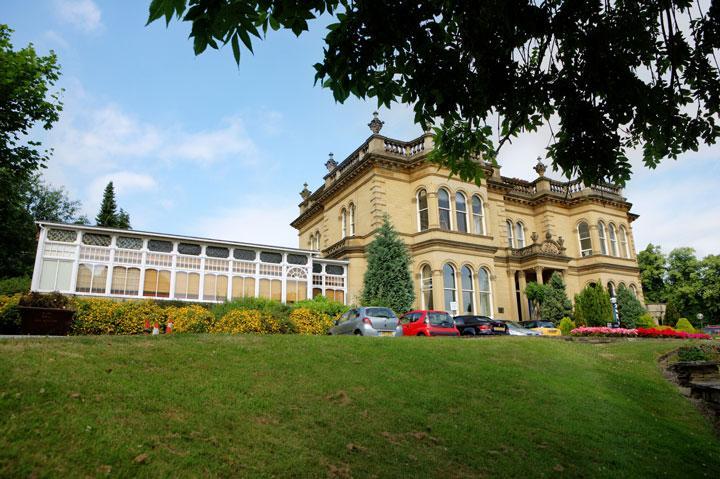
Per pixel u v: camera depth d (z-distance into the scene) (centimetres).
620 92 538
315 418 705
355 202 3012
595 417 881
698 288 5509
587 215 3562
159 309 1647
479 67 531
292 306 2167
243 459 557
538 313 3092
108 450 510
